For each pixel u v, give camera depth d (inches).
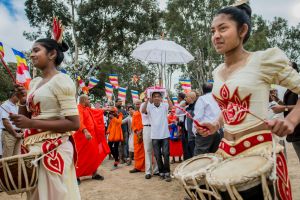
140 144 307.7
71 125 104.7
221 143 74.2
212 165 66.3
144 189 235.6
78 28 957.2
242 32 70.0
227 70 71.9
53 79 105.5
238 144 68.4
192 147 251.9
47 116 105.7
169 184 246.8
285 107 134.1
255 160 62.6
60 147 104.5
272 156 61.1
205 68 1418.6
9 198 211.2
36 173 100.9
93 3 937.5
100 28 953.5
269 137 66.2
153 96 264.7
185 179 65.7
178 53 297.0
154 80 1656.0
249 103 66.9
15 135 227.9
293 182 215.9
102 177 275.3
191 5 1266.0
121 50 998.4
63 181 103.1
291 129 59.2
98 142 271.6
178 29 1266.0
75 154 111.0
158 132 262.2
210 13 1263.5
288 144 456.1
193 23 1277.1
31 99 107.2
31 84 116.3
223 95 70.5
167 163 262.5
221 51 70.2
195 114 203.5
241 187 57.0
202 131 79.9
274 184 57.9
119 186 248.1
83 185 255.3
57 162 102.0
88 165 263.3
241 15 69.5
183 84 323.6
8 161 97.0
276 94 173.6
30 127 98.7
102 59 1006.4
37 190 103.4
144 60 305.7
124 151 383.6
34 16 953.5
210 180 59.7
